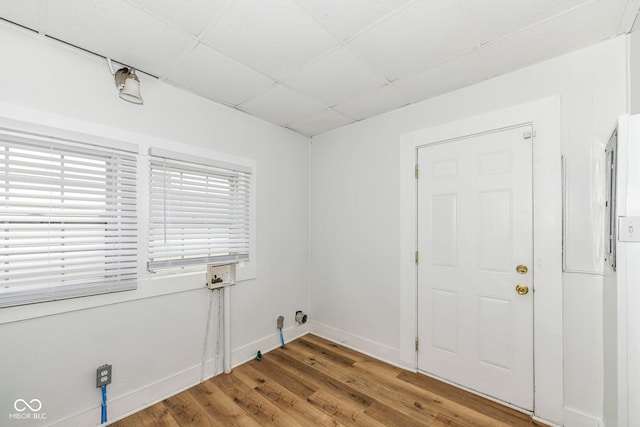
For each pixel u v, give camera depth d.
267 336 2.72
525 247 1.84
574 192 1.66
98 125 1.72
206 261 2.23
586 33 1.52
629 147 1.10
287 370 2.33
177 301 2.07
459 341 2.10
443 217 2.21
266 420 1.75
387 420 1.75
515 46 1.65
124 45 1.63
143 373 1.88
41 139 1.52
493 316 1.95
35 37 1.52
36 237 1.49
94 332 1.69
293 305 3.01
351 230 2.82
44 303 1.52
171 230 2.09
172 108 2.08
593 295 1.59
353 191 2.81
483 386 1.98
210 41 1.61
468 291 2.07
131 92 1.70
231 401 1.93
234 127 2.48
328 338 2.98
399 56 1.76
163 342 1.99
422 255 2.31
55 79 1.58
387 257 2.53
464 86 2.11
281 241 2.89
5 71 1.44
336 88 2.15
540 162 1.78
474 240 2.05
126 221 1.80
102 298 1.71
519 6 1.35
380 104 2.41
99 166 1.70
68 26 1.47
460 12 1.39
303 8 1.37
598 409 1.56
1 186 1.40
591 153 1.62
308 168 3.23
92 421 1.67
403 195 2.42
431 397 1.97
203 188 2.24
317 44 1.65
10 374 1.44
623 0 1.29
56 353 1.56
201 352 2.19
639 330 1.06
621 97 1.54
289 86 2.12
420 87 2.13
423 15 1.42
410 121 2.41
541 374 1.74
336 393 2.02
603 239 1.57
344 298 2.86
